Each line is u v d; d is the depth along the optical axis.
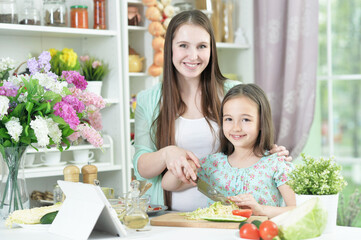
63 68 2.70
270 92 3.36
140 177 1.92
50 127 1.55
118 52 2.90
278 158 1.77
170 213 1.60
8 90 1.57
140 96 2.01
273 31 3.34
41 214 1.49
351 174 3.94
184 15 1.85
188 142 1.92
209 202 1.83
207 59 1.84
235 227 1.40
